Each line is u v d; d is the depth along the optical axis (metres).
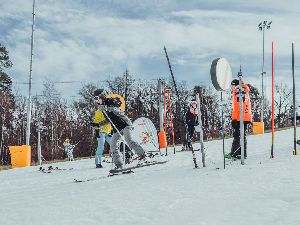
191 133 14.38
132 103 66.31
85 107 66.06
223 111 7.23
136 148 9.15
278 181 5.12
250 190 4.75
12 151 16.03
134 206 4.47
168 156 12.38
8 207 5.09
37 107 61.62
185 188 5.25
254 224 3.38
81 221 4.05
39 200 5.45
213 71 7.11
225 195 4.61
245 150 8.44
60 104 63.88
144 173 8.13
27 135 18.77
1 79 58.56
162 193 5.06
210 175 6.16
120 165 8.88
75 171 10.62
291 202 3.98
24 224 4.11
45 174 10.52
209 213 3.88
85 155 62.28
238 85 8.30
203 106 58.75
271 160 7.39
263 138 17.55
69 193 5.87
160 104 19.25
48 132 61.75
